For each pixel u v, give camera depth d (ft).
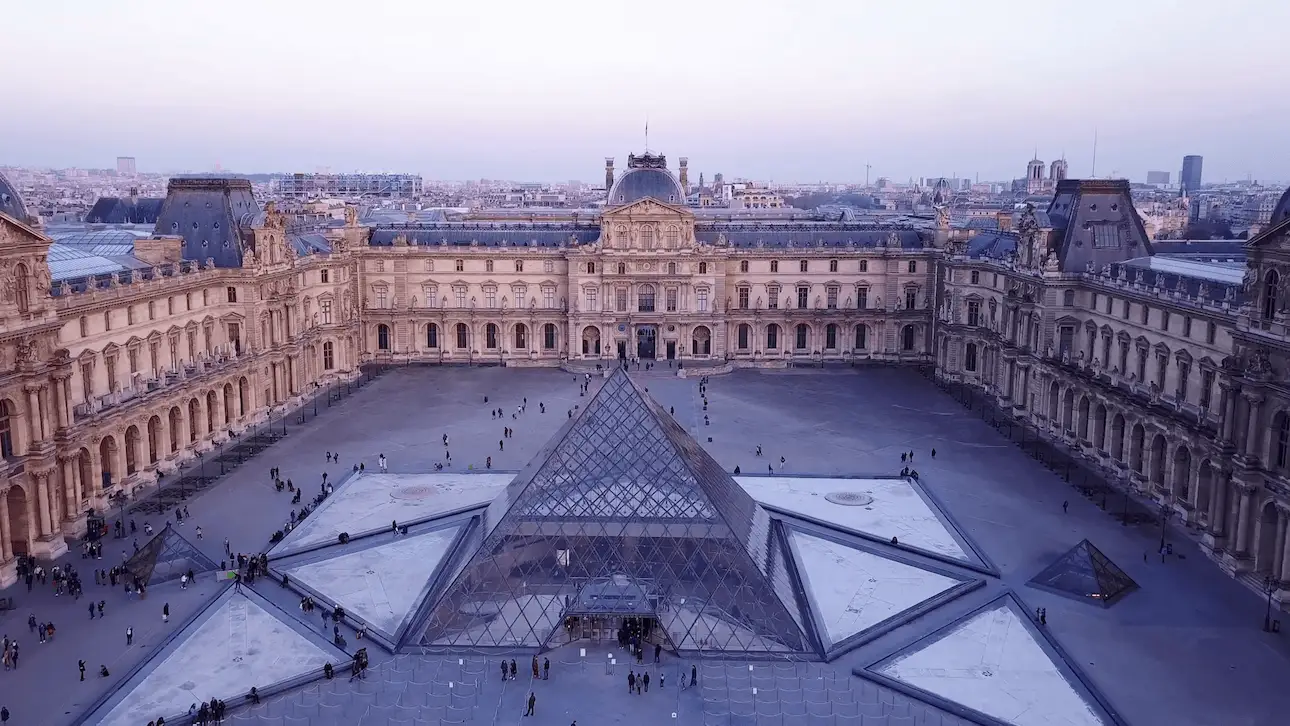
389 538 348.79
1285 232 292.20
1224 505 327.26
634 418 294.87
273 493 394.52
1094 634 276.82
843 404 561.43
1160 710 236.63
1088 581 300.20
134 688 246.06
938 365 637.71
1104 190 496.23
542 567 282.15
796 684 253.03
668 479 286.66
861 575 318.86
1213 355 349.00
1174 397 380.17
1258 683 249.55
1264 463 303.89
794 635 272.10
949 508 381.60
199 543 341.21
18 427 317.83
